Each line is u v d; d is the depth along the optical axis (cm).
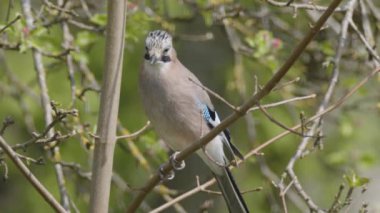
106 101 761
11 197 1656
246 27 1327
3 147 705
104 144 761
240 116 711
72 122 1008
